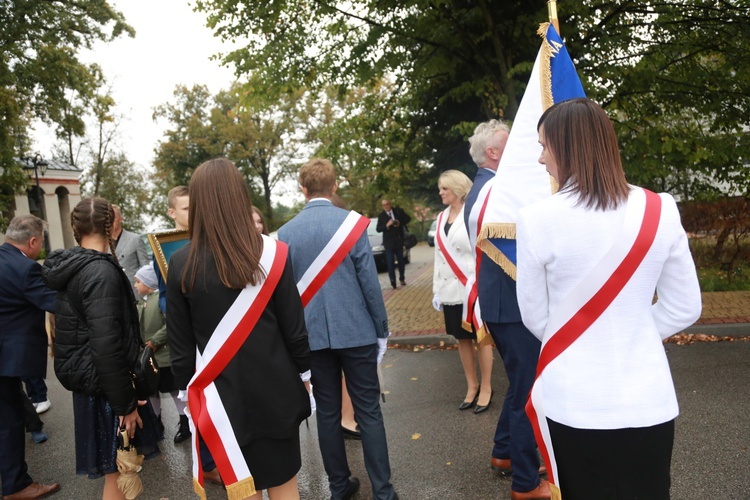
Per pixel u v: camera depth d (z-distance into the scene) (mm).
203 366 2092
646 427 1546
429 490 3223
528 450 2814
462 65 8711
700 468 3166
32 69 16891
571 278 1588
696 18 7902
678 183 9797
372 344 2949
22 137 19547
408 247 18578
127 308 2664
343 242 2879
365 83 9211
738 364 4879
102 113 20594
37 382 5348
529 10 7766
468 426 4094
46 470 4035
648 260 1554
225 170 2100
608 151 1605
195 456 2148
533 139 2609
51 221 27062
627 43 8062
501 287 2756
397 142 10508
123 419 2598
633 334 1572
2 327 3400
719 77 8477
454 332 4383
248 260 2057
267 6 8234
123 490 2633
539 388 1689
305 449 4039
